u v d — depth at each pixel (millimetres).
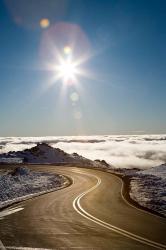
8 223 16875
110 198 27172
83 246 12328
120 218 17984
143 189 33406
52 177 51000
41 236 13984
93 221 17203
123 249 11805
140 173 55406
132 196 28453
